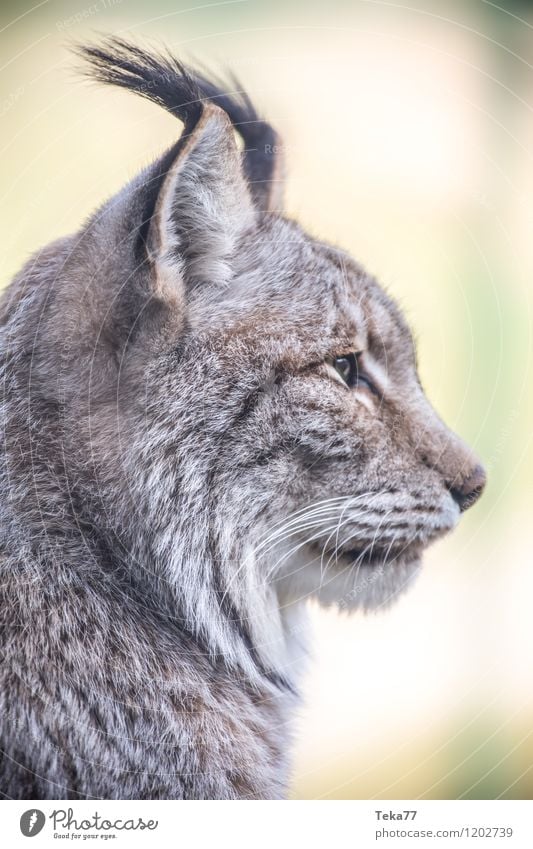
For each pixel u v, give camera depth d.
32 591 3.36
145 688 3.36
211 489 3.37
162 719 3.36
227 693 3.39
